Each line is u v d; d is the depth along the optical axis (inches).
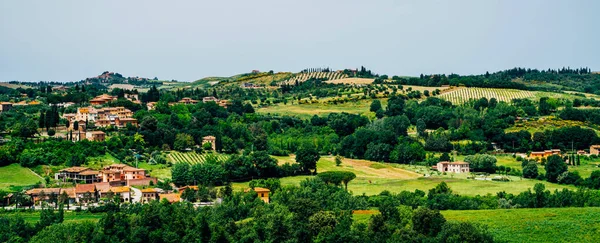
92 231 7485.2
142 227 7445.9
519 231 7500.0
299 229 7362.2
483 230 7116.1
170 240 7357.3
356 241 7071.9
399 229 7175.2
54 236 7401.6
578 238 7224.4
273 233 7357.3
